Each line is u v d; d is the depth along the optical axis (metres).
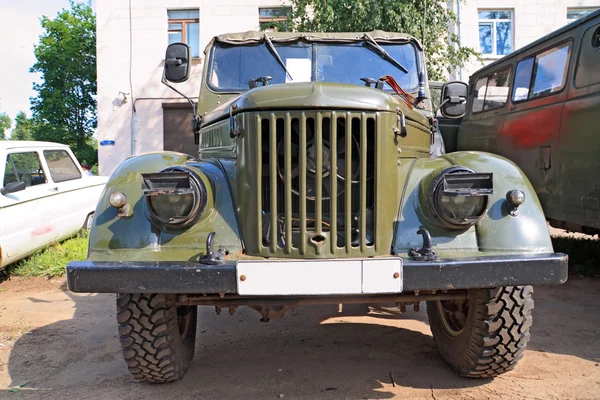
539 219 2.56
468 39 12.68
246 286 2.31
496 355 2.77
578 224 4.98
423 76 4.00
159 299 2.71
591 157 4.71
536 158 5.66
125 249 2.50
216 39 4.16
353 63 4.05
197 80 12.85
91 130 21.80
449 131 8.09
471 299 2.83
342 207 2.55
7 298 5.24
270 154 2.45
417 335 3.85
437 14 10.33
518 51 6.20
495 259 2.36
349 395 2.90
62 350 3.75
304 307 4.65
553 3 12.73
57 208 6.69
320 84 2.51
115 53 12.85
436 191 2.53
